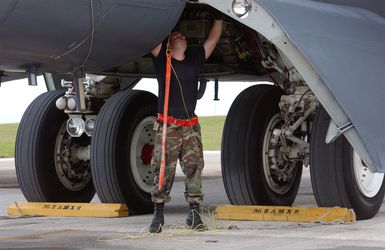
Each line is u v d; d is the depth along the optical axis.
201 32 11.70
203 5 11.39
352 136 9.71
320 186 10.75
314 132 10.74
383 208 12.55
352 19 11.03
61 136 12.80
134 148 12.08
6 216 12.04
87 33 9.27
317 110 10.84
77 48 9.43
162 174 9.47
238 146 11.51
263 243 8.73
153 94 12.48
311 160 10.79
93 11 9.09
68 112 12.39
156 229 9.68
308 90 11.45
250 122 11.55
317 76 9.76
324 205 10.84
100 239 9.30
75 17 9.02
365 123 9.63
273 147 11.80
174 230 9.87
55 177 12.66
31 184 12.50
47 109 12.65
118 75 13.06
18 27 8.74
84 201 13.17
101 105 13.27
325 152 10.65
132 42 9.77
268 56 11.70
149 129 12.39
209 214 11.27
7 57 9.26
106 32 9.41
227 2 9.77
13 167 28.77
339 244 8.62
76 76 10.35
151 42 9.88
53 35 9.05
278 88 12.09
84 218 11.62
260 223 10.52
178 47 9.73
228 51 12.57
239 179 11.52
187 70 9.73
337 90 9.57
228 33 12.04
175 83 9.67
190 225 9.84
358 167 10.81
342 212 10.42
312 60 9.55
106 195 11.94
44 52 9.29
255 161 11.55
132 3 9.33
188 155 9.73
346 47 10.21
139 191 12.06
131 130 11.99
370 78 10.12
